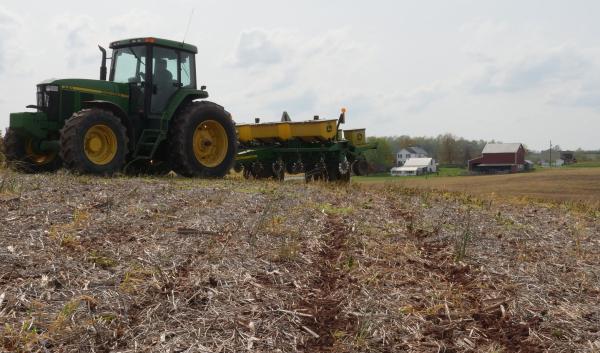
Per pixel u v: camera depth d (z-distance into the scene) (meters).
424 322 3.52
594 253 5.39
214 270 3.95
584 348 3.28
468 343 3.29
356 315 3.52
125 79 9.68
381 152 81.81
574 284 4.39
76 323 3.10
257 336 3.12
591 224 7.16
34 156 9.52
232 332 3.12
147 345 2.95
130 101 9.47
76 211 5.31
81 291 3.48
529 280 4.41
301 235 5.20
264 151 12.48
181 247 4.46
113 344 2.95
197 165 9.77
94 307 3.29
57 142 8.82
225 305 3.43
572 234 6.28
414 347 3.20
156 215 5.45
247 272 4.00
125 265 3.98
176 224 5.18
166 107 9.66
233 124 10.45
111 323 3.14
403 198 8.63
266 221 5.47
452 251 5.18
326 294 3.87
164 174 10.51
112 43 9.77
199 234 4.88
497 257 5.06
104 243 4.43
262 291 3.70
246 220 5.51
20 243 4.21
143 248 4.38
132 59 9.62
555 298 4.07
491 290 4.17
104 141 8.62
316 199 7.40
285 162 12.99
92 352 2.86
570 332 3.49
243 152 12.09
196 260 4.15
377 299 3.80
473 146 103.50
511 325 3.58
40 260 3.90
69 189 6.58
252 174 12.88
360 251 4.89
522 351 3.21
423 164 90.56
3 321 3.05
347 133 13.05
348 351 3.07
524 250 5.36
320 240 5.14
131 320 3.20
